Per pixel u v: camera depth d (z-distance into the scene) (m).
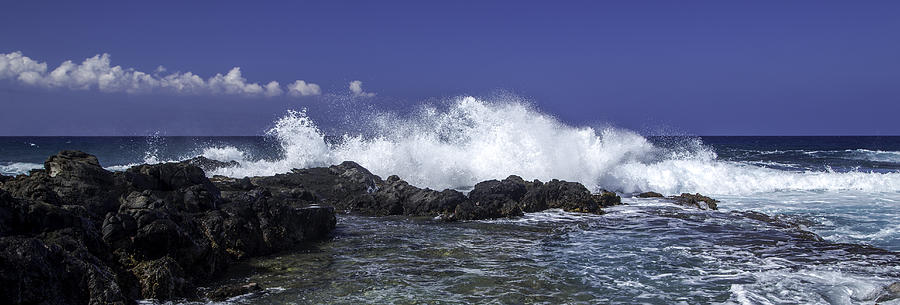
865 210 16.14
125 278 7.40
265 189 14.48
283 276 8.70
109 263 7.57
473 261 9.75
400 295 7.78
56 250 6.60
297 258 9.88
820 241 11.57
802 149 66.81
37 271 6.18
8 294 5.88
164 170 11.05
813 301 7.70
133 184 10.35
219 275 8.72
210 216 9.68
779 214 15.41
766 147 73.88
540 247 10.91
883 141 108.75
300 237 11.13
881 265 9.63
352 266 9.34
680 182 20.95
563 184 16.44
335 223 12.60
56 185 9.32
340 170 18.23
